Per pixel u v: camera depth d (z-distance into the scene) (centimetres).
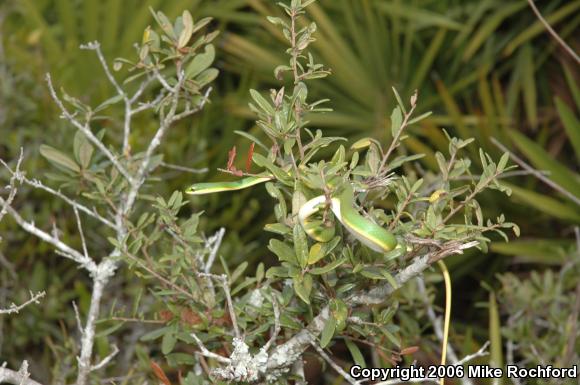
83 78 755
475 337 757
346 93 811
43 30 769
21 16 807
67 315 638
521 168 797
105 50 766
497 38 829
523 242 688
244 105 823
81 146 396
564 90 843
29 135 673
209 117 836
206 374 412
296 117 322
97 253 666
